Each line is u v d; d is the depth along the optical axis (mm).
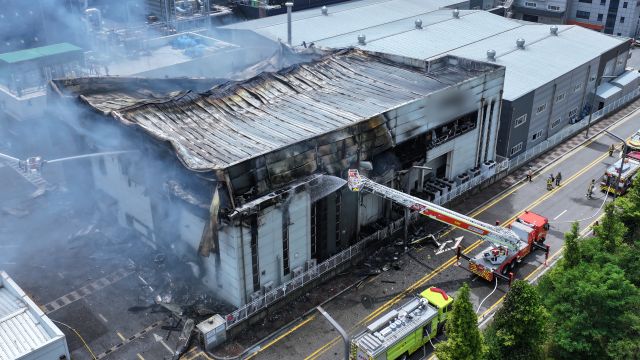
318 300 42562
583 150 67812
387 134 46438
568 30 84750
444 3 105062
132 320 40281
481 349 29344
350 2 103812
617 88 80125
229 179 36906
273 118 46562
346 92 52375
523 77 67188
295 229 41500
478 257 44375
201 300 41594
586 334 34031
